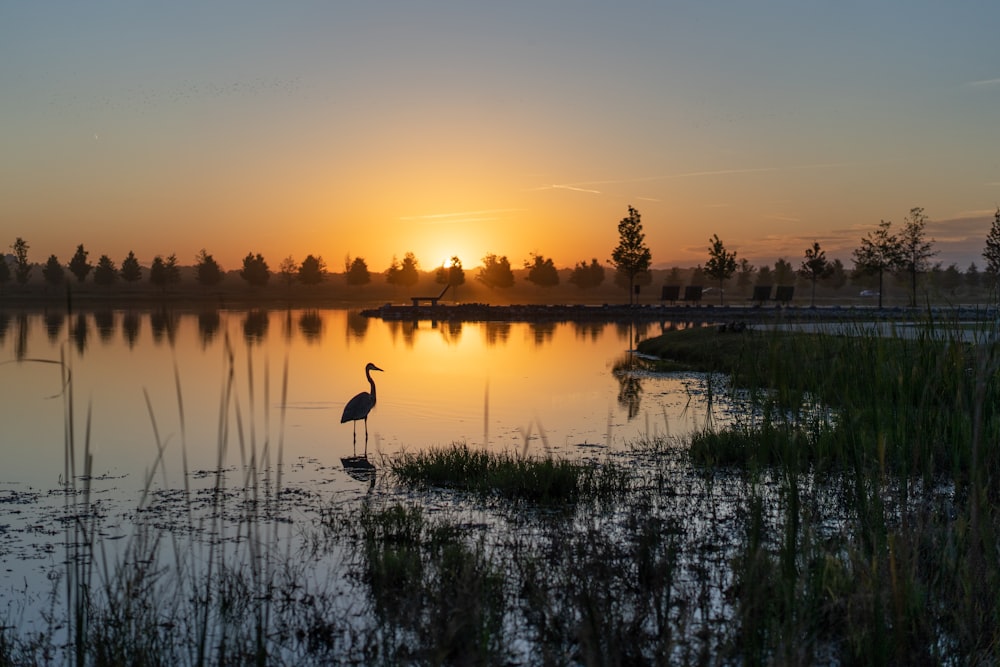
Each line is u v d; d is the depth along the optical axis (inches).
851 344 367.6
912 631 214.5
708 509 382.0
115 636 230.8
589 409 743.7
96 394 859.4
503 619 257.6
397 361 1240.2
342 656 237.6
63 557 330.6
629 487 434.6
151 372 1065.5
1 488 458.0
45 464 527.2
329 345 1577.3
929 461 314.3
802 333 365.7
